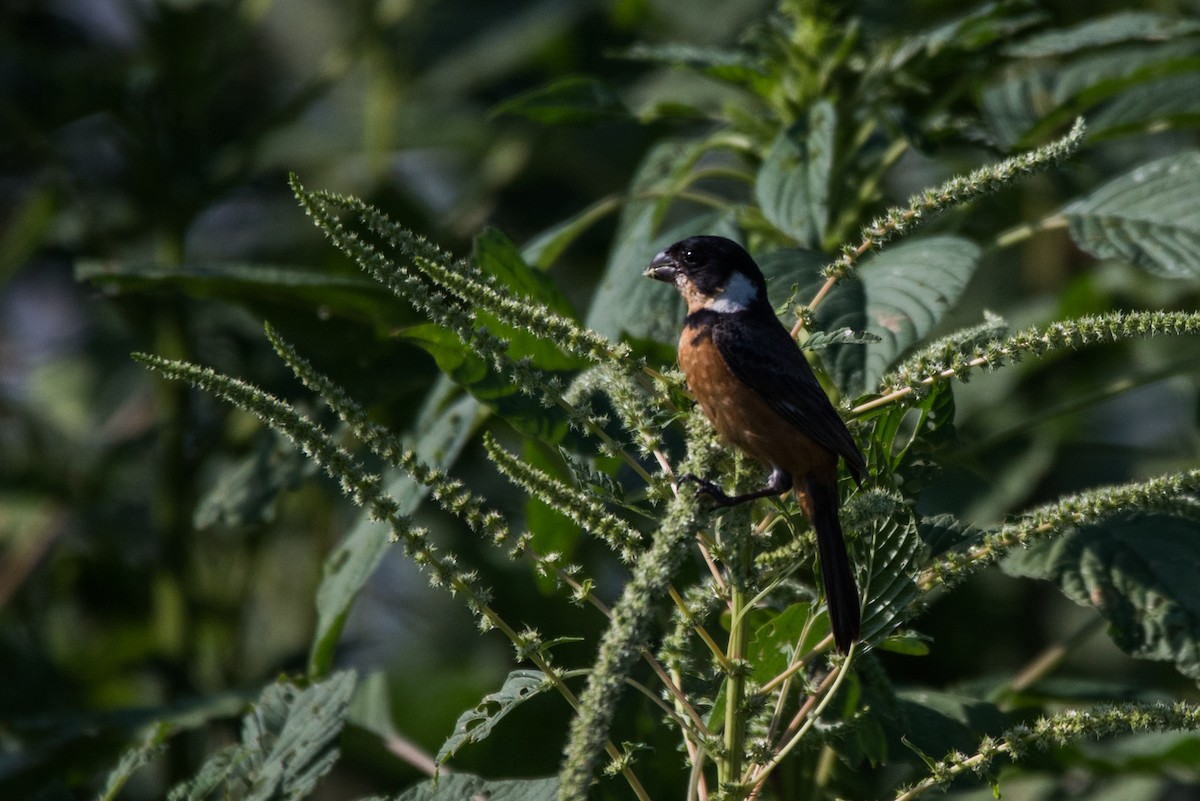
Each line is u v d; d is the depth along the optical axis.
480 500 6.07
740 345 7.53
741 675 6.21
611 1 17.27
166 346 12.84
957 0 12.99
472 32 17.17
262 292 10.34
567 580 6.10
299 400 10.83
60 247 15.55
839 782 8.20
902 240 10.23
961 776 7.52
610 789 8.12
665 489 6.48
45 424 14.20
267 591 15.03
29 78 13.85
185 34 13.27
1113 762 9.64
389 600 15.24
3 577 13.36
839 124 9.41
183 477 12.66
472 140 16.27
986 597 13.38
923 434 6.88
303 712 7.73
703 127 14.32
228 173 13.29
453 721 14.65
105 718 9.73
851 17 9.87
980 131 9.63
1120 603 7.73
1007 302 14.79
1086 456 14.48
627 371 6.32
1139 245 8.37
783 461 7.27
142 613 14.25
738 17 15.90
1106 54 10.98
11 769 10.26
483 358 6.77
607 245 16.14
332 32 18.03
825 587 6.35
